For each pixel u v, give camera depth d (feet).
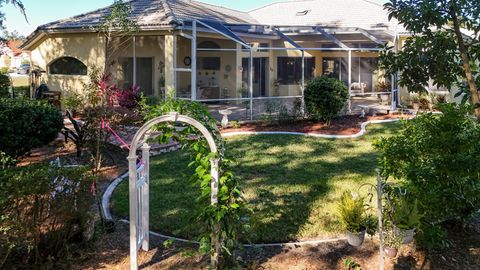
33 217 18.74
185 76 78.13
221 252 19.13
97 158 30.45
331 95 58.13
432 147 20.35
